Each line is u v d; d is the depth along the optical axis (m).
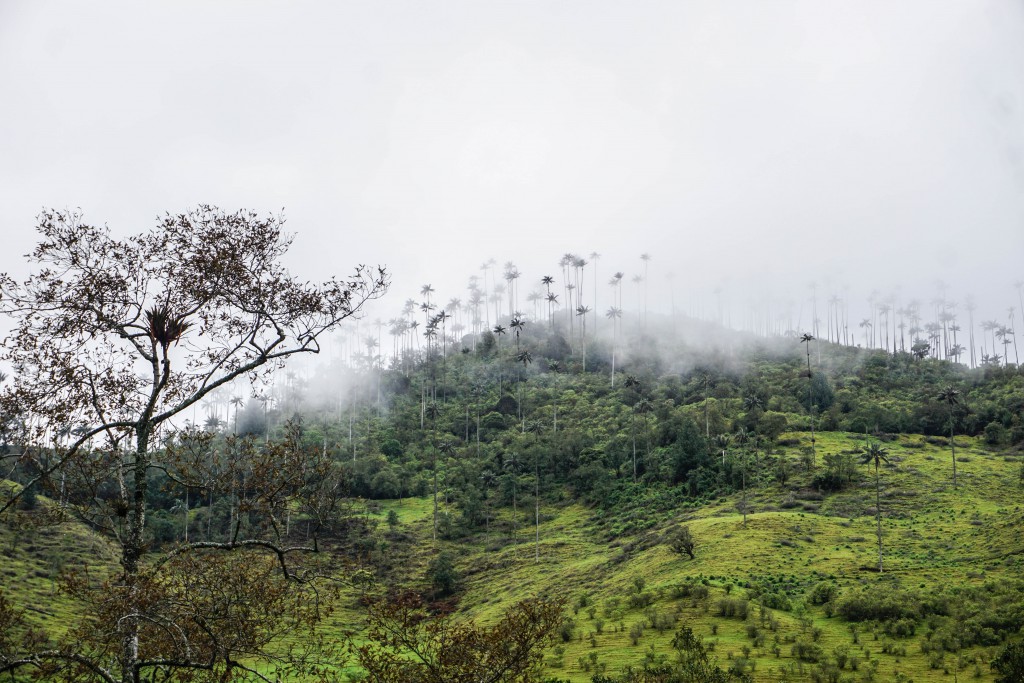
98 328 18.73
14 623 18.59
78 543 89.81
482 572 116.50
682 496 134.00
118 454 18.70
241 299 19.27
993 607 67.94
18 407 18.03
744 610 72.62
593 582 100.00
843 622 72.06
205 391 18.94
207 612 16.48
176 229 19.06
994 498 115.69
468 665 20.94
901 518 110.25
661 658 60.94
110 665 17.12
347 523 128.62
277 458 18.75
